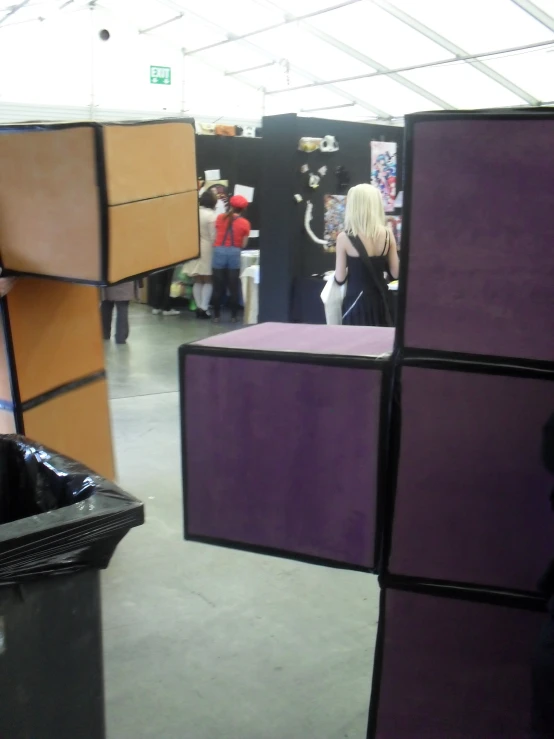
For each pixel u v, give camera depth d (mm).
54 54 10398
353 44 8633
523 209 1139
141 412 4297
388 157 5531
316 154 5070
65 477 1395
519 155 1122
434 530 1306
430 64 8297
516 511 1251
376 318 3547
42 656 1207
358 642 2105
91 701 1302
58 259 1794
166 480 3275
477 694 1366
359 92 10086
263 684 1914
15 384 2213
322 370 1296
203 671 1965
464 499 1275
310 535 1386
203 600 2322
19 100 10281
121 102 10961
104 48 10672
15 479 1570
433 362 1231
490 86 8570
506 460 1234
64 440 2457
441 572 1323
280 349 1343
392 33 8062
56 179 1723
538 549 1253
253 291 6848
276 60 10086
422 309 1227
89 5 10359
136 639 2102
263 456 1378
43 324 2305
